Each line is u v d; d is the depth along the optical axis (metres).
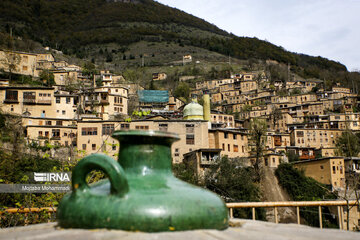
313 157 50.50
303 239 1.91
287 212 23.95
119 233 1.84
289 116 66.00
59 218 2.20
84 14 189.62
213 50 147.50
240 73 105.62
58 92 52.22
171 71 115.12
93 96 53.59
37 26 155.25
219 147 38.78
